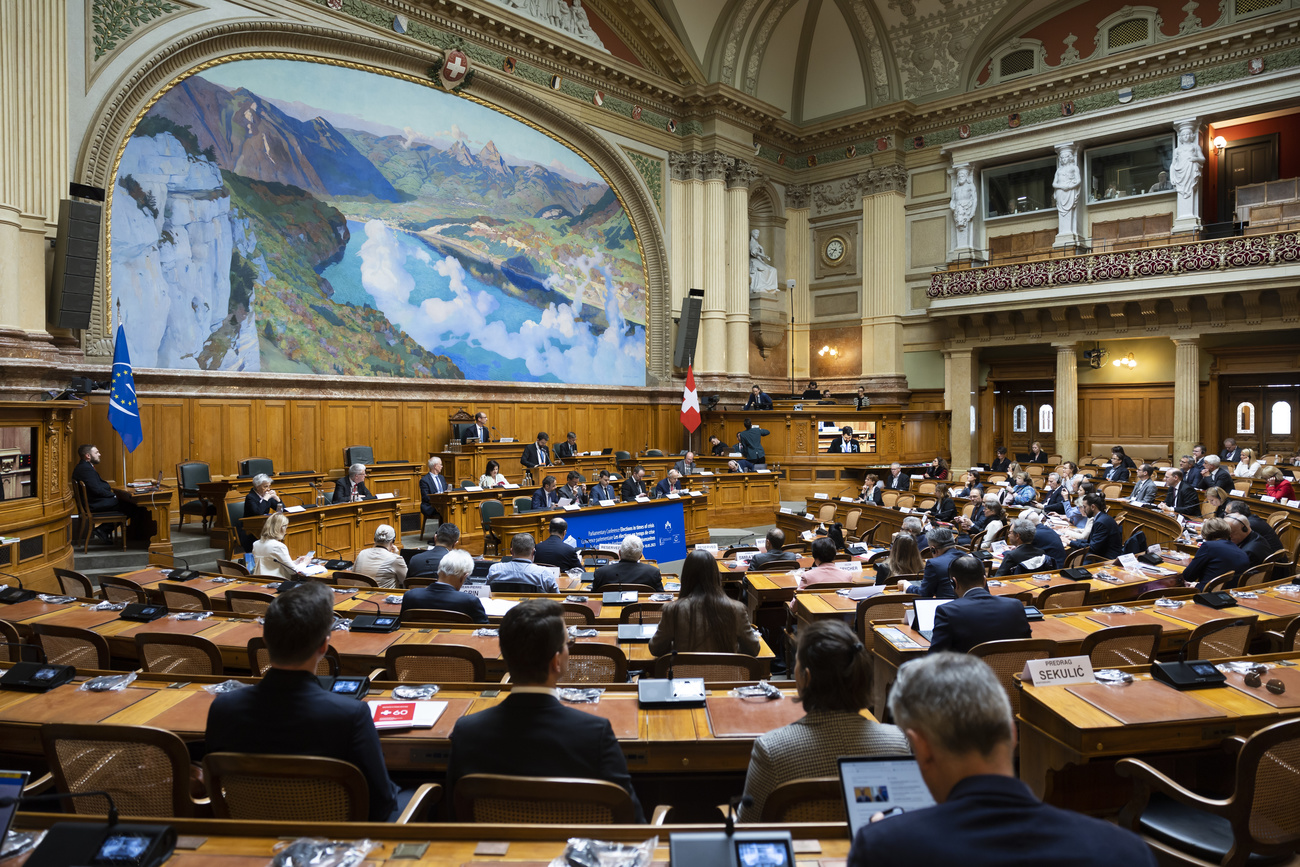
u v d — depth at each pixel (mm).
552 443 18875
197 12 13203
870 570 7891
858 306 23656
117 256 12359
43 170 11203
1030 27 21031
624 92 20234
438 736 3291
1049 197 21125
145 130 12711
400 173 16219
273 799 2582
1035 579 6793
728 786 3598
